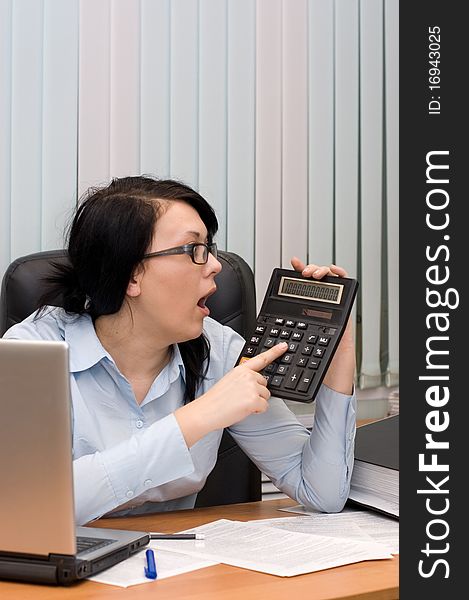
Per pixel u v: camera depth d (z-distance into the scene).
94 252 1.46
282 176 2.25
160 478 1.32
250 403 1.36
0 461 1.05
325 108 2.30
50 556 1.06
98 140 2.03
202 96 2.14
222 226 2.18
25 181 1.97
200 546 1.23
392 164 2.39
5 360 1.03
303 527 1.39
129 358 1.51
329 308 1.45
